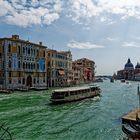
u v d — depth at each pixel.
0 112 28.27
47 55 75.19
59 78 80.81
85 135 18.69
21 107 32.16
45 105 34.47
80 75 111.50
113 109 31.64
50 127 21.31
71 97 38.84
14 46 57.25
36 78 65.75
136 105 35.59
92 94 46.91
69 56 89.25
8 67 55.50
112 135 18.52
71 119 24.95
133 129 17.52
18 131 19.77
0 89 52.16
